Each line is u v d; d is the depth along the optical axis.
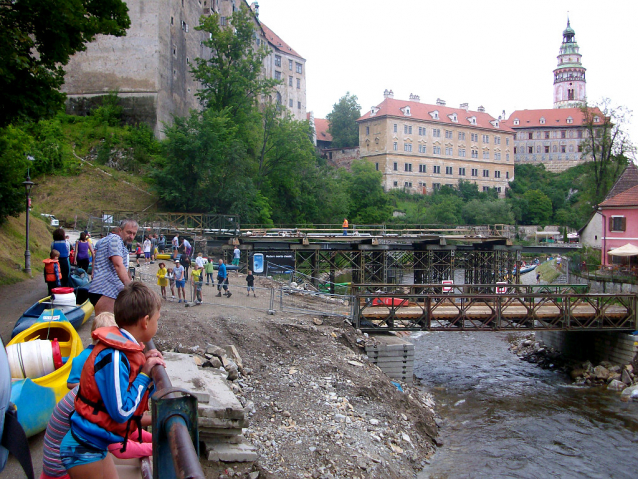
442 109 110.44
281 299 19.64
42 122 48.75
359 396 14.40
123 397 3.15
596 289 39.22
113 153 49.41
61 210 42.62
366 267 40.62
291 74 96.50
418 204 96.31
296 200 63.72
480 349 27.80
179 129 48.00
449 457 13.91
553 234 92.38
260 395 12.70
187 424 2.57
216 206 47.84
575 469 13.64
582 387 21.23
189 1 59.84
